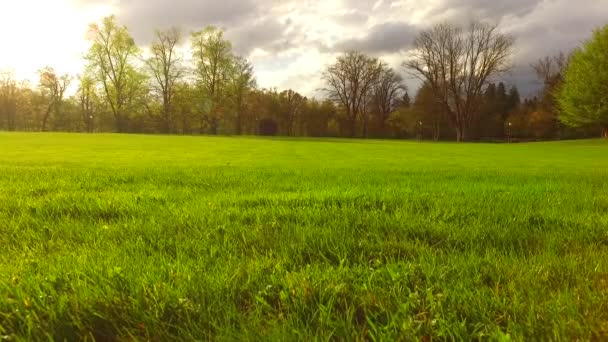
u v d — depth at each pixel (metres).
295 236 3.28
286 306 2.05
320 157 22.47
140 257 2.80
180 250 2.94
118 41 68.12
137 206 4.60
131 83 70.50
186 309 1.98
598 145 50.75
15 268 2.60
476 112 79.06
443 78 75.44
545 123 82.12
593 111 54.12
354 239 3.17
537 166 16.47
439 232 3.37
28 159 17.75
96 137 45.72
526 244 3.09
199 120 77.56
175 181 7.30
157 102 74.38
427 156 25.09
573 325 1.78
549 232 3.45
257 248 3.03
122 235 3.40
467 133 76.19
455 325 1.81
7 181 7.01
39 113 81.56
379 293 2.18
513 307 1.98
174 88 73.81
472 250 2.90
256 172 9.72
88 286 2.23
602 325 1.80
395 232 3.44
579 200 5.08
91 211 4.35
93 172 9.01
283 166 13.73
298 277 2.37
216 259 2.72
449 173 10.39
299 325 1.88
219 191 6.07
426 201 4.94
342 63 85.00
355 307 2.07
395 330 1.79
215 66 73.50
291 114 88.19
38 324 1.89
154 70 72.44
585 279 2.31
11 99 80.69
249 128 84.38
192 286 2.22
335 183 7.27
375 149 33.59
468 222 3.84
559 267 2.51
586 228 3.54
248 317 1.94
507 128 86.56
